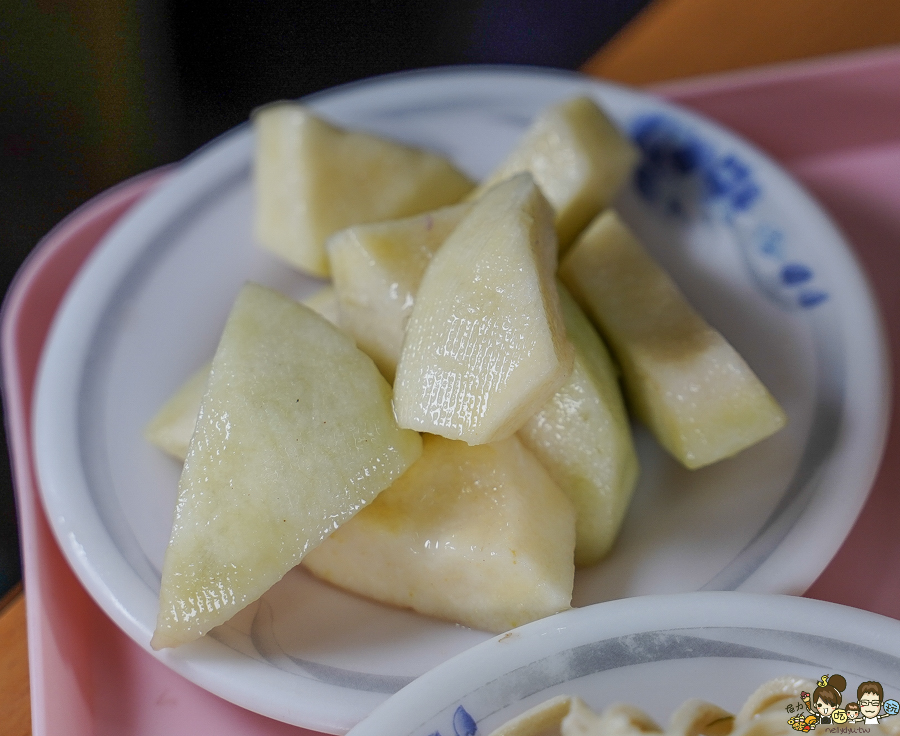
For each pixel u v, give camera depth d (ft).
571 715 0.73
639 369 0.90
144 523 0.87
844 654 0.73
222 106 1.69
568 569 0.81
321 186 1.01
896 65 1.10
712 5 1.23
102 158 1.59
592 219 1.02
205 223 1.04
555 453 0.86
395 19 1.85
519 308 0.78
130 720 0.84
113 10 1.79
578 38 1.79
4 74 1.70
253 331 0.83
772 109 1.14
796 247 0.97
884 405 0.88
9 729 0.85
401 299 0.88
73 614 0.88
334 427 0.80
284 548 0.78
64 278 1.09
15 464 0.96
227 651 0.79
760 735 0.72
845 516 0.83
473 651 0.74
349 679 0.79
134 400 0.94
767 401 0.87
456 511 0.82
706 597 0.75
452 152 1.11
